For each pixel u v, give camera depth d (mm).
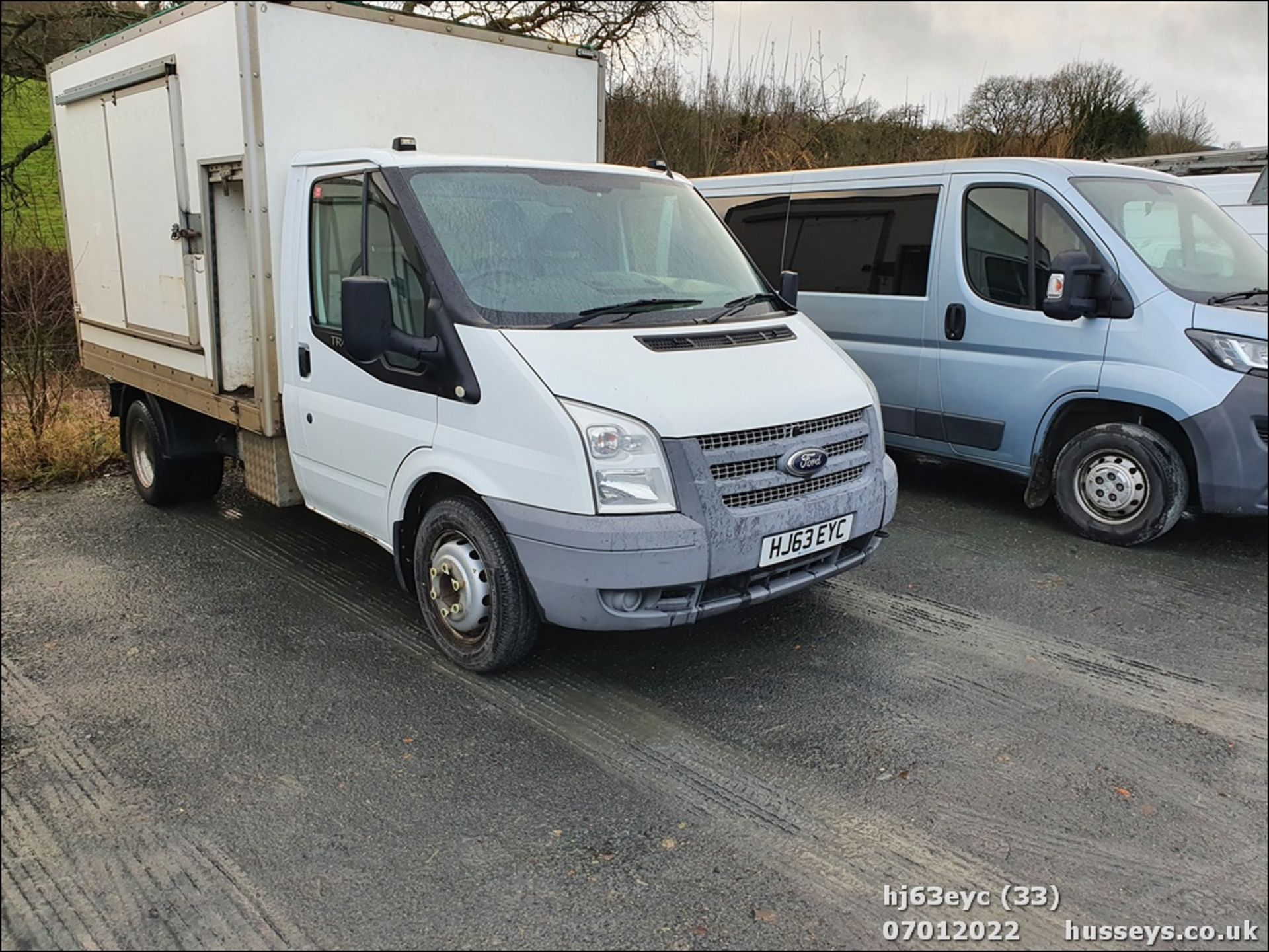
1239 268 5988
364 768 3418
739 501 3672
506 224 4199
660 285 4418
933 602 4992
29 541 6023
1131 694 4016
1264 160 9156
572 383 3578
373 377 4258
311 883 2799
